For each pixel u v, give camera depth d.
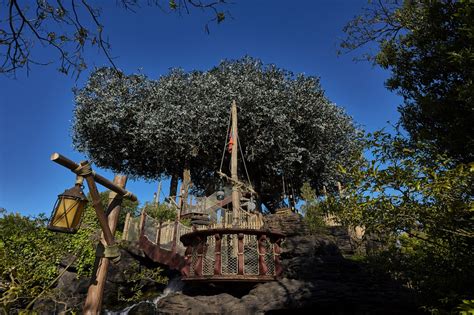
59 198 3.00
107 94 24.56
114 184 3.64
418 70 5.22
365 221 3.95
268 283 8.68
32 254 8.16
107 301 11.89
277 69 26.38
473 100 3.65
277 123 22.62
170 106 23.23
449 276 4.29
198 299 8.75
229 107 23.08
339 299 7.93
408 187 3.25
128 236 13.91
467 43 4.18
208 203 15.93
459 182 2.98
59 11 3.38
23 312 4.30
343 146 25.02
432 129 4.76
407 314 7.50
